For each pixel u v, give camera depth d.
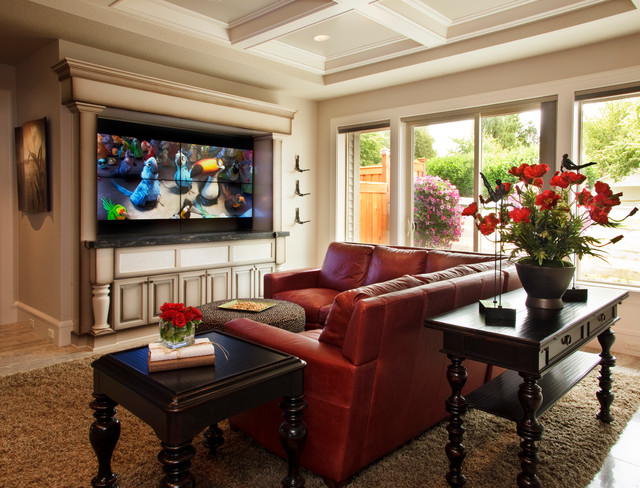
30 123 3.98
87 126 3.60
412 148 5.01
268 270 5.05
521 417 1.77
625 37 3.52
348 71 4.72
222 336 2.09
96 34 3.52
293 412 1.75
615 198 1.99
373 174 5.35
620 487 1.91
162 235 4.57
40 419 2.48
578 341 2.01
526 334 1.71
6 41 3.68
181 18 3.56
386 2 3.18
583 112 3.86
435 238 4.88
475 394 2.02
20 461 2.07
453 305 2.22
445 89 4.59
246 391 1.58
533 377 1.67
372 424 1.94
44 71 3.85
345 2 3.10
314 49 4.35
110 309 3.81
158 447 2.21
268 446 2.13
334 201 5.68
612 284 3.79
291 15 3.37
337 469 1.86
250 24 3.68
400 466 2.05
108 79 3.66
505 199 2.12
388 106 5.07
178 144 4.71
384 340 1.88
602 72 3.63
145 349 1.89
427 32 3.59
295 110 5.22
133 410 1.56
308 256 5.82
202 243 4.40
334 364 1.84
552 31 3.40
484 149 4.46
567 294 2.33
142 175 4.43
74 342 3.81
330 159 5.71
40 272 4.09
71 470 2.01
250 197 5.44
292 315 3.14
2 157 4.40
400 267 3.82
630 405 2.70
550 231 2.07
